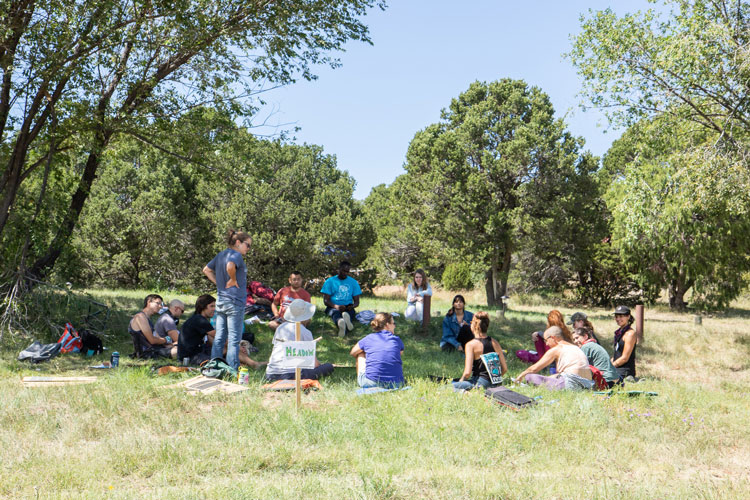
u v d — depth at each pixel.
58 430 6.04
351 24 13.70
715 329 17.47
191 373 8.94
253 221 29.25
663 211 16.06
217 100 13.27
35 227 12.86
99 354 10.78
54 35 11.28
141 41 12.09
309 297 13.34
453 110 30.14
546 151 25.62
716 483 5.02
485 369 8.34
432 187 27.48
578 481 4.95
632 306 32.16
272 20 12.80
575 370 8.55
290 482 4.73
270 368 8.63
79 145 13.43
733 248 23.14
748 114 14.06
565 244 26.61
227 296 8.94
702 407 8.05
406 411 6.95
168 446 5.50
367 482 4.67
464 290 36.56
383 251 37.84
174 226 27.69
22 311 11.68
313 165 33.12
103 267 27.23
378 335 8.41
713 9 14.07
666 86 14.41
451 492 4.57
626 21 14.64
